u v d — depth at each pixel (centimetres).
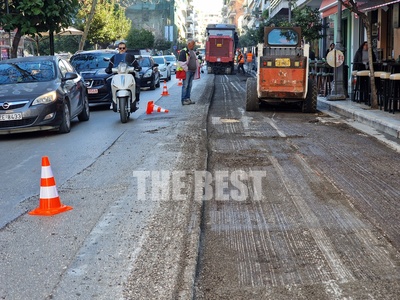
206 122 1374
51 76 1353
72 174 855
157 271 470
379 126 1262
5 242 552
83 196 719
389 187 739
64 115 1291
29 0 1930
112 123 1467
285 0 4262
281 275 466
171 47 10225
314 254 510
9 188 786
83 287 443
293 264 488
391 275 461
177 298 420
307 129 1258
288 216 623
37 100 1243
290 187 745
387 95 1445
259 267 483
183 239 545
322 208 650
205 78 4178
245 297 426
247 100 1602
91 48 5775
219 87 2934
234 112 1612
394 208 645
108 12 5122
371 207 650
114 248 526
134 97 1508
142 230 574
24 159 998
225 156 947
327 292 432
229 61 5091
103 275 465
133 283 448
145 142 1109
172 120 1439
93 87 1808
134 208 653
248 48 7775
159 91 2706
